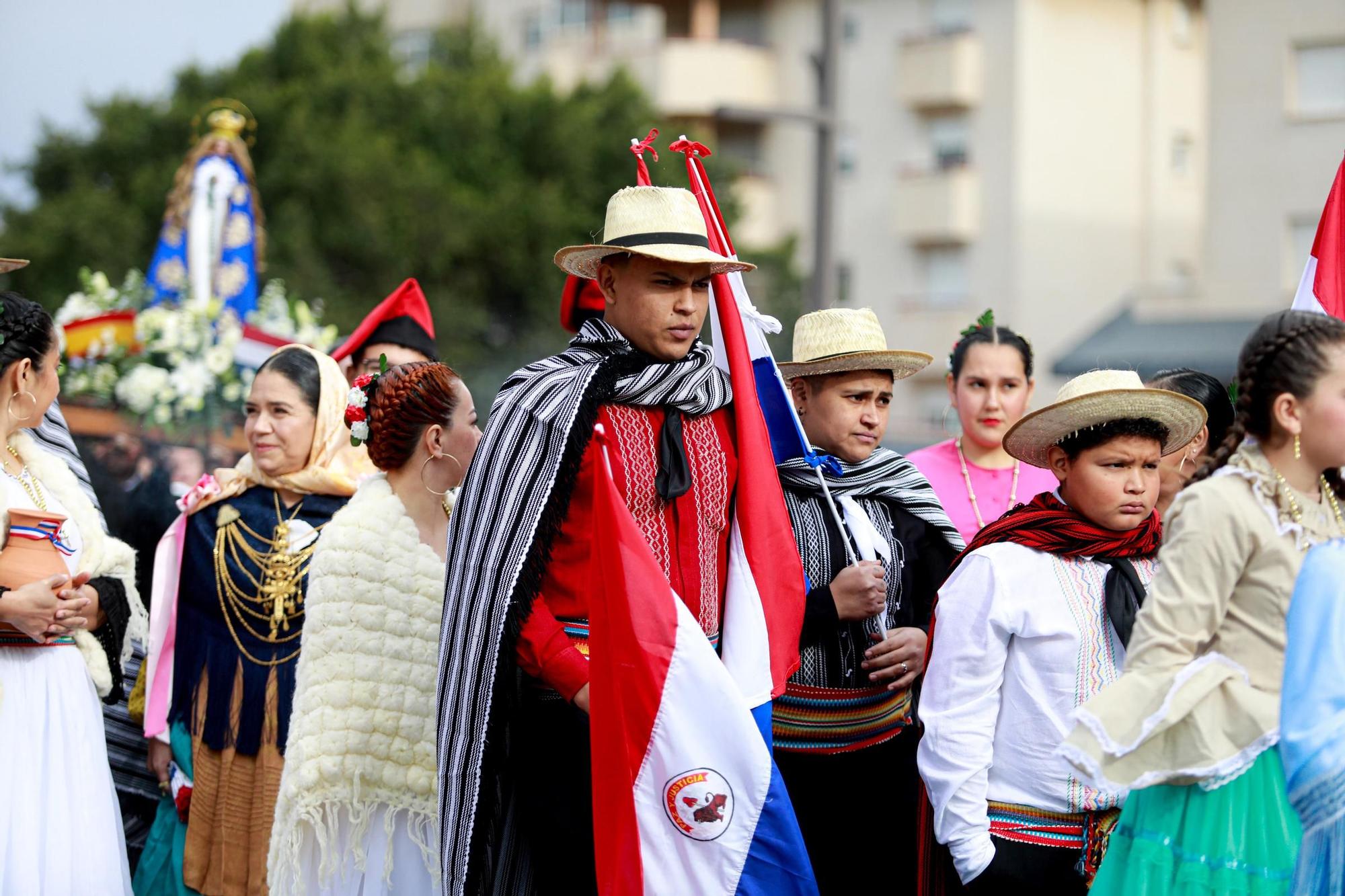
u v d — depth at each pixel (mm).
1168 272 31391
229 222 9633
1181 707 3826
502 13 37781
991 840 4516
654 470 4672
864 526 5559
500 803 4723
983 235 30000
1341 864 3680
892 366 5723
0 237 26875
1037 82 29734
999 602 4531
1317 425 3881
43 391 5094
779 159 33250
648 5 35469
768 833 4305
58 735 4957
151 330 8391
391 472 5055
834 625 5309
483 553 4484
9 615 4785
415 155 26688
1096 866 4430
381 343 7328
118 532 8156
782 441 5406
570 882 4738
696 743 4285
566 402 4551
